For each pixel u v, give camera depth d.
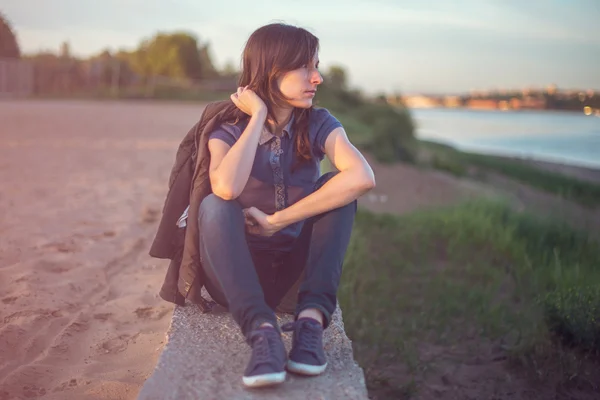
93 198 6.39
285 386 2.16
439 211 7.71
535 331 3.91
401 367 3.62
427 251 5.85
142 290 3.89
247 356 2.38
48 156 9.52
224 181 2.27
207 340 2.50
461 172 15.98
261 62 2.42
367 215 7.04
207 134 2.48
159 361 2.32
